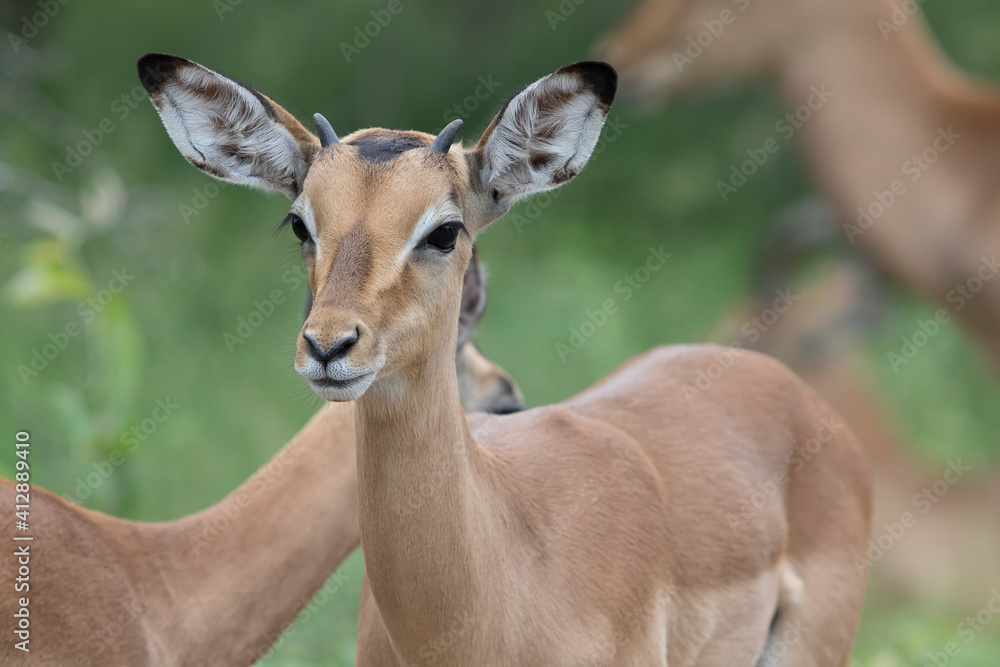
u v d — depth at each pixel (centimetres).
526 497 671
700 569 742
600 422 757
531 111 645
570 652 650
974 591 1244
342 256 570
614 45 1449
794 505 814
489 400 856
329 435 743
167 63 644
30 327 1761
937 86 1256
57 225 1188
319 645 1028
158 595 694
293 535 723
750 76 1391
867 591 1286
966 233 1241
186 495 1348
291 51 2730
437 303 593
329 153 603
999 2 2317
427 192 589
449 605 609
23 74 2208
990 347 1282
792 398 837
